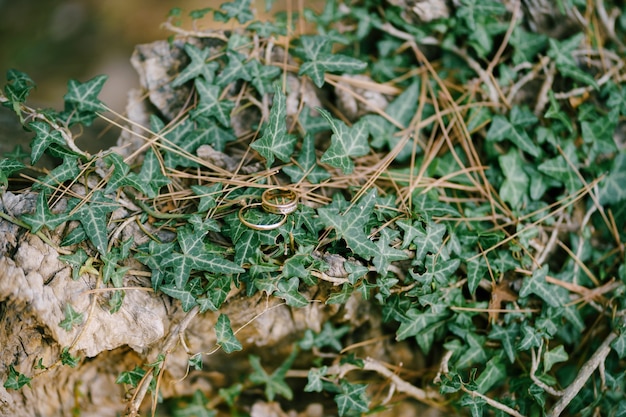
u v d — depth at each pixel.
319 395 0.52
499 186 0.52
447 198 0.51
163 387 0.51
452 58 0.56
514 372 0.50
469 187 0.52
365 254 0.46
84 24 0.78
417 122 0.53
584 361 0.51
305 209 0.47
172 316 0.47
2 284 0.45
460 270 0.50
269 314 0.49
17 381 0.45
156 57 0.54
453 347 0.50
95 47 0.76
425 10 0.54
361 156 0.52
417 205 0.49
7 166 0.47
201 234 0.46
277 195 0.48
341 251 0.47
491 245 0.49
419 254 0.47
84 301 0.45
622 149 0.54
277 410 0.52
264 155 0.48
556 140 0.53
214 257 0.46
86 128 0.56
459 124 0.53
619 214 0.53
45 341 0.46
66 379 0.49
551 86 0.54
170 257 0.46
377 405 0.51
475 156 0.52
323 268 0.46
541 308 0.50
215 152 0.50
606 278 0.52
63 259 0.45
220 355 0.50
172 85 0.52
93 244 0.46
